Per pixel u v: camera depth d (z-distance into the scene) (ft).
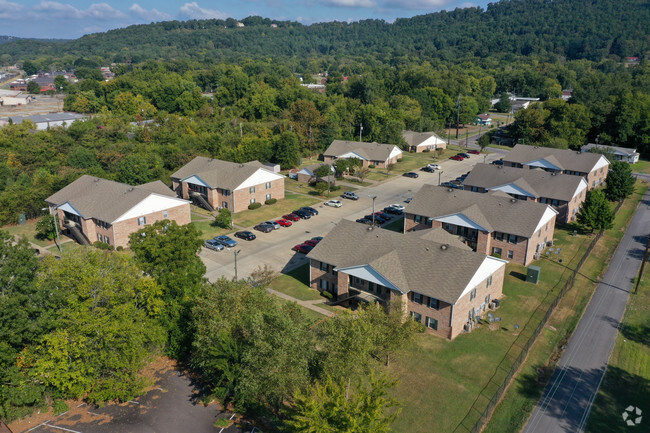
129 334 116.88
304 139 415.85
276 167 357.82
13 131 381.81
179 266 140.46
